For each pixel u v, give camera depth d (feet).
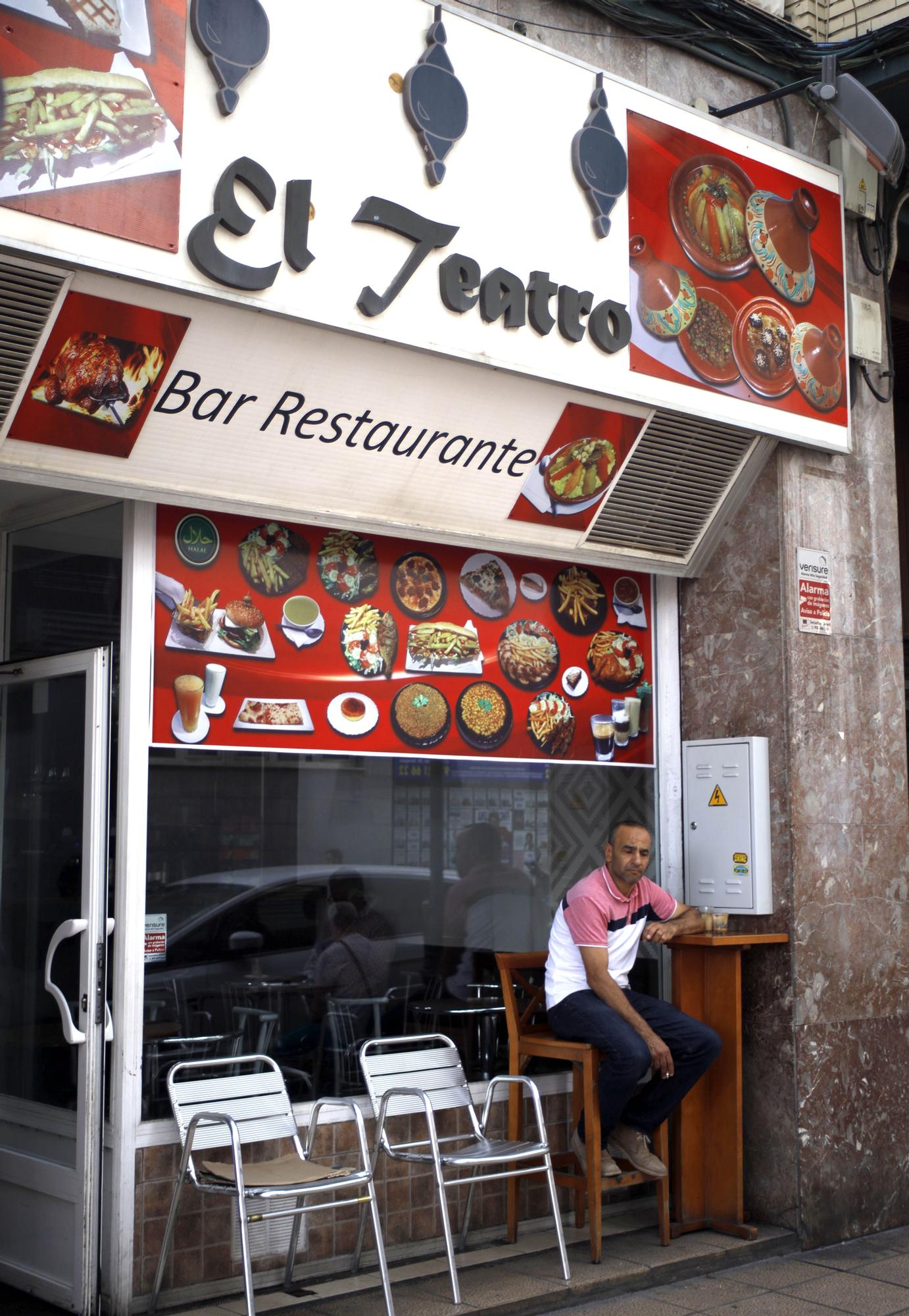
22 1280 14.52
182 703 14.82
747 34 18.84
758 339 18.24
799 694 18.21
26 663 15.11
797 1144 17.34
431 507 16.08
